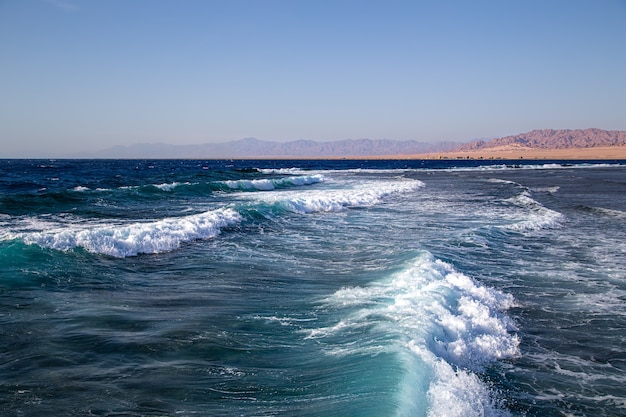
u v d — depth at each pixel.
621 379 5.81
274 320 6.89
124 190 24.12
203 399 4.54
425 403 4.40
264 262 10.97
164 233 12.66
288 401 4.48
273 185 34.84
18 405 4.33
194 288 8.67
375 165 120.19
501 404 5.00
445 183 44.22
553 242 14.53
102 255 10.67
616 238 15.27
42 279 8.59
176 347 5.79
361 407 4.18
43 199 19.31
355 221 17.98
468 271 10.73
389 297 7.87
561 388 5.51
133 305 7.52
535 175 61.22
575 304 8.68
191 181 37.84
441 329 6.46
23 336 5.99
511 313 8.14
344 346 5.80
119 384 4.80
